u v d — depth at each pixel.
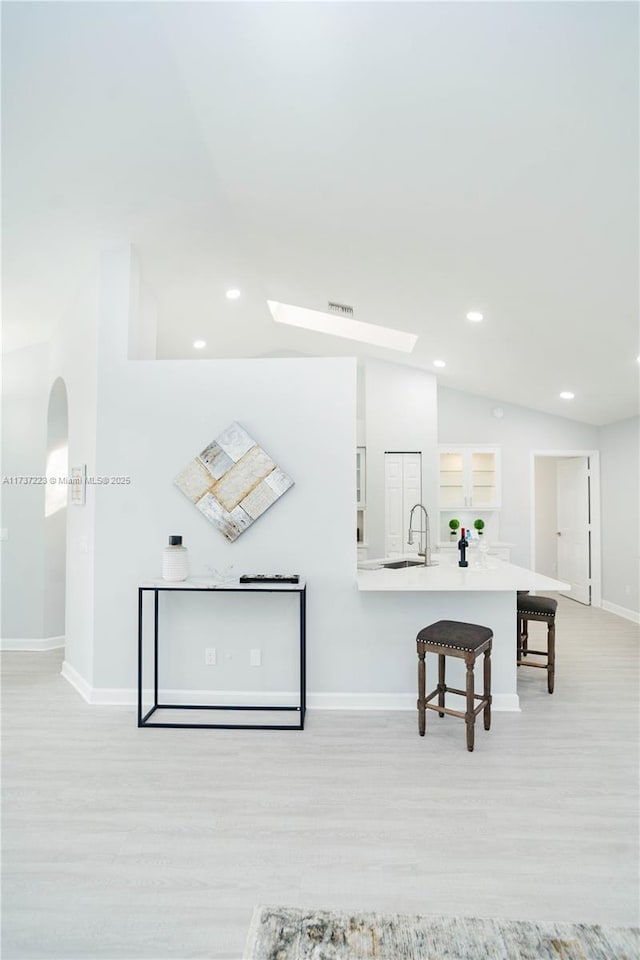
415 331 5.59
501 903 1.97
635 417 6.62
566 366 5.46
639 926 1.87
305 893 2.02
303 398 3.84
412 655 3.79
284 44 2.32
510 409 7.51
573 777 2.84
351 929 1.85
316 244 4.09
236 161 3.24
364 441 7.07
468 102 2.40
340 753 3.10
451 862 2.19
